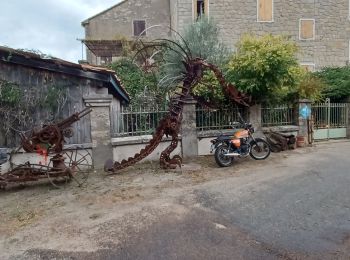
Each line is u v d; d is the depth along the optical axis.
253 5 18.12
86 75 7.76
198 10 18.06
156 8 22.38
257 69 8.88
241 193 5.71
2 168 7.04
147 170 7.64
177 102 8.01
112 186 6.42
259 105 10.03
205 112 9.35
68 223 4.62
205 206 5.11
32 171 6.40
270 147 9.69
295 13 18.61
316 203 5.12
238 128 9.57
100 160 7.86
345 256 3.48
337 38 19.19
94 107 7.78
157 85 10.79
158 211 4.92
